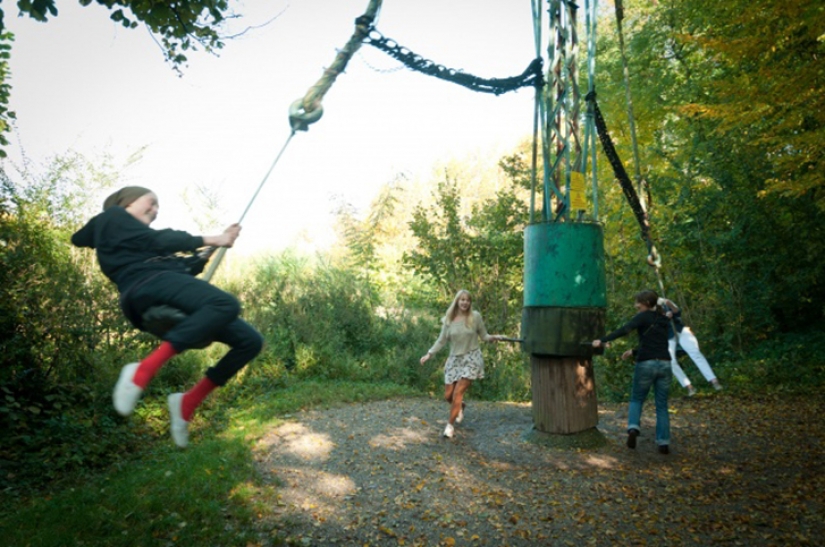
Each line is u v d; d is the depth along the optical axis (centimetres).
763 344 1245
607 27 1750
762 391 1009
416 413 886
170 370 936
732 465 643
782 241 1227
